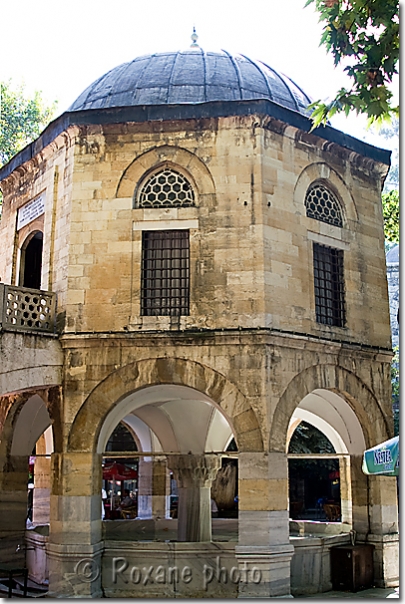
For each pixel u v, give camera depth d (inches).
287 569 607.2
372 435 740.0
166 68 766.5
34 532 763.4
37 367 645.3
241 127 685.9
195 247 668.1
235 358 637.9
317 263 733.3
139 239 677.3
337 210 767.1
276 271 663.1
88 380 649.6
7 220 838.5
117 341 652.1
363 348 737.0
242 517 606.9
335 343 703.1
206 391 636.7
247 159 679.1
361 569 690.8
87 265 675.4
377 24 471.5
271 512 604.7
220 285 655.1
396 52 474.3
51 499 639.8
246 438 620.7
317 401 775.7
